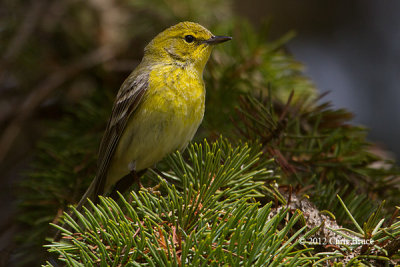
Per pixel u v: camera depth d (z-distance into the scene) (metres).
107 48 11.80
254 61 10.23
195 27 9.05
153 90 8.26
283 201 6.50
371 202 7.36
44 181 9.00
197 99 8.40
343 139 9.20
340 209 6.91
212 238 5.01
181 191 6.90
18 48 11.49
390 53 14.66
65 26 12.25
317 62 15.00
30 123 12.18
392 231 5.65
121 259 5.18
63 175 9.04
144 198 5.71
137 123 8.41
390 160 8.85
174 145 8.39
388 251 5.35
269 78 10.35
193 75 8.61
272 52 10.36
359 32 14.99
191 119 8.35
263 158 7.62
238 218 5.16
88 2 12.42
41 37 12.22
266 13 15.41
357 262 5.30
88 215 5.33
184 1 11.85
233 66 10.09
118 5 12.45
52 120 11.78
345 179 8.56
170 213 5.77
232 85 9.82
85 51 12.26
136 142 8.45
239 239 4.88
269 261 5.11
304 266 4.97
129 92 8.55
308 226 6.12
